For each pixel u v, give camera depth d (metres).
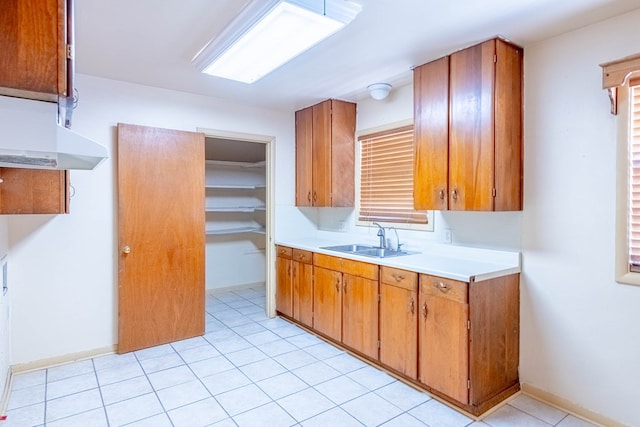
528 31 2.21
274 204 4.11
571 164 2.24
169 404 2.32
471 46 2.39
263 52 2.29
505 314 2.39
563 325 2.29
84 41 2.35
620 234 2.05
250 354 3.11
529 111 2.42
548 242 2.35
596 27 2.12
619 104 2.04
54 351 2.89
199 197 3.49
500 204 2.31
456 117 2.48
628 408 2.03
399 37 2.28
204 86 3.27
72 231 2.96
